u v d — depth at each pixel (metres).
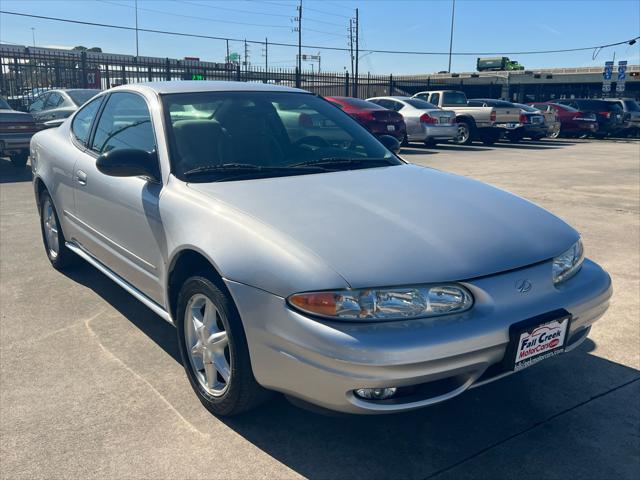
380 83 29.33
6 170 10.58
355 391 2.24
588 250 5.60
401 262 2.30
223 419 2.79
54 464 2.45
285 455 2.53
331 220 2.54
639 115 22.45
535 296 2.46
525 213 2.90
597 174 11.02
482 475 2.41
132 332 3.73
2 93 15.66
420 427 2.74
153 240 3.08
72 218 4.26
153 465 2.45
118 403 2.91
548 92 43.28
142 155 3.13
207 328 2.78
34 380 3.12
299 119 3.73
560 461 2.50
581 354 3.46
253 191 2.86
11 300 4.25
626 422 2.78
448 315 2.29
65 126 4.70
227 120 3.47
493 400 2.97
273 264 2.34
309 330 2.21
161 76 19.86
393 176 3.27
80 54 17.20
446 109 18.11
